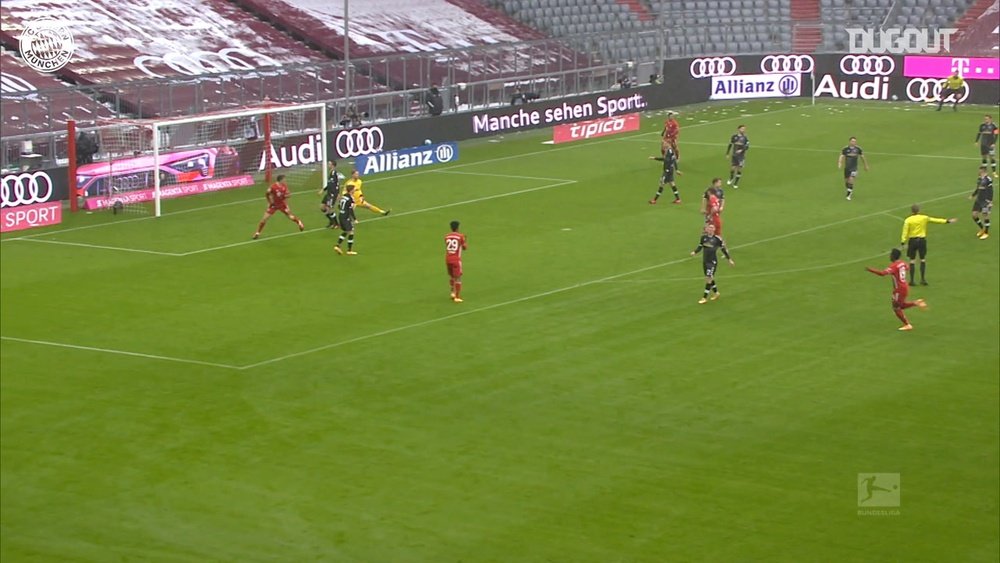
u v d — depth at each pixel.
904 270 106.75
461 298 117.38
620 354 100.94
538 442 83.06
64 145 171.38
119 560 67.00
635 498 74.44
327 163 187.50
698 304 114.94
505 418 87.38
